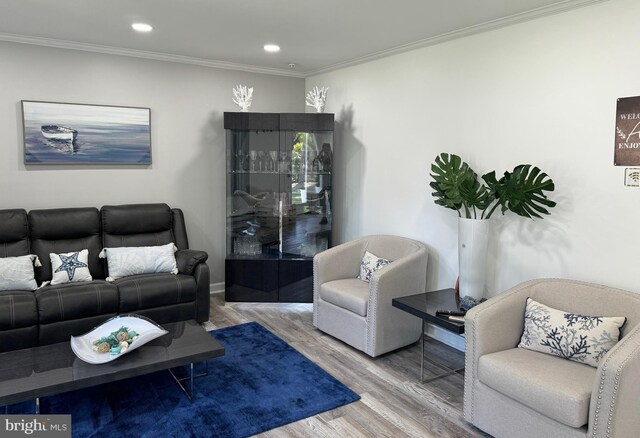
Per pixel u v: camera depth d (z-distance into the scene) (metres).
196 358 2.76
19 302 3.33
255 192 4.88
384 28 3.58
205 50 4.41
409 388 3.12
